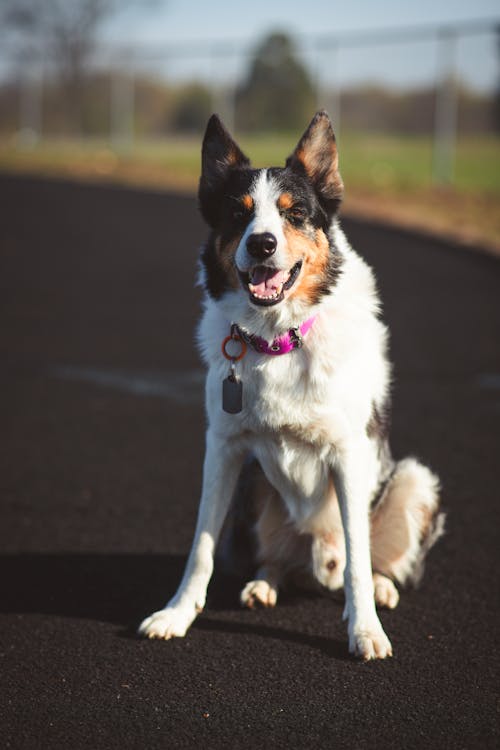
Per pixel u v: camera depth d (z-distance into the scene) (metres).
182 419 6.32
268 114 21.97
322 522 3.82
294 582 4.12
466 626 3.63
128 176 20.44
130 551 4.35
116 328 8.79
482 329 8.42
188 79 23.16
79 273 11.25
